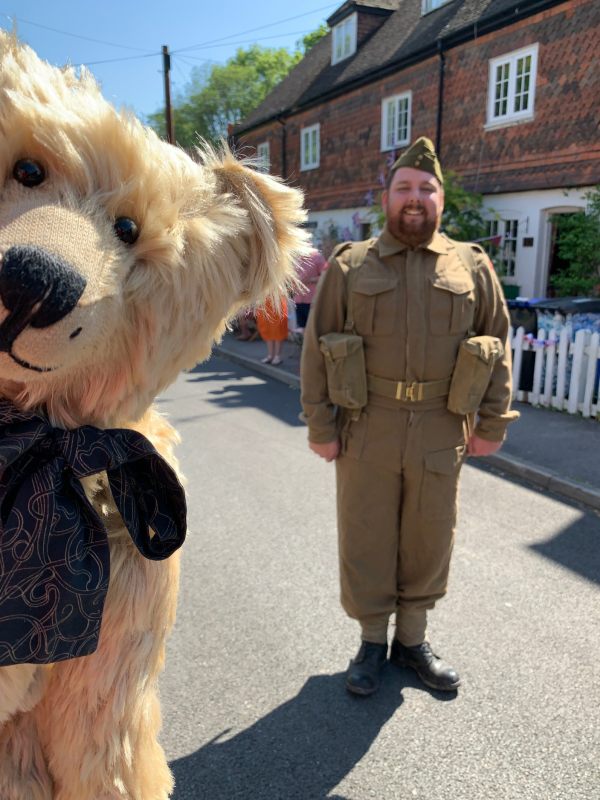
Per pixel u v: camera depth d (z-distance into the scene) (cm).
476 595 348
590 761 237
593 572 375
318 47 2298
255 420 726
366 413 250
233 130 2362
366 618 270
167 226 108
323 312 255
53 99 102
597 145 1059
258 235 125
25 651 101
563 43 1099
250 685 278
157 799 131
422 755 241
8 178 98
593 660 294
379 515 258
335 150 1784
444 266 246
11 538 100
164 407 792
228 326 135
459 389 241
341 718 259
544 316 758
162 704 266
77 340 94
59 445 107
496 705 266
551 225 1164
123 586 117
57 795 122
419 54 1403
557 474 520
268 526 436
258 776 231
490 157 1270
